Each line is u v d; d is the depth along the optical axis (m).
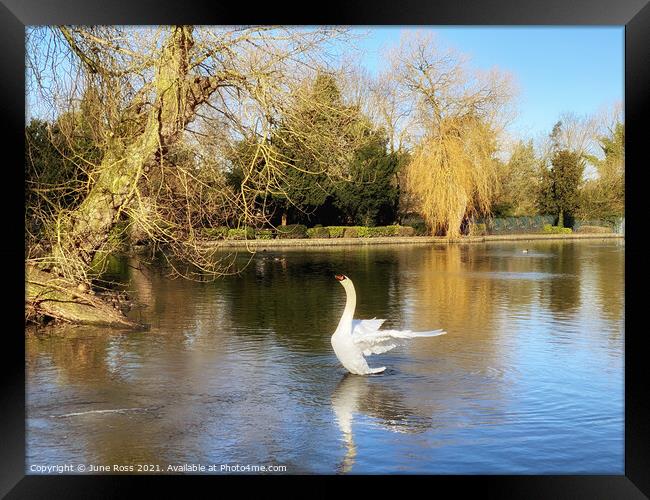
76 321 13.06
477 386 8.70
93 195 13.64
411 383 8.85
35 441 6.80
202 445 6.73
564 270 24.56
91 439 6.86
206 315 14.48
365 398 8.18
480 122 38.62
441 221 40.41
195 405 7.90
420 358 10.31
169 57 12.72
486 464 6.33
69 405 7.90
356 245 40.03
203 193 14.63
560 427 7.20
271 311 15.09
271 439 6.84
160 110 12.73
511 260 29.22
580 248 36.78
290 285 20.30
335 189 40.94
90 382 8.88
